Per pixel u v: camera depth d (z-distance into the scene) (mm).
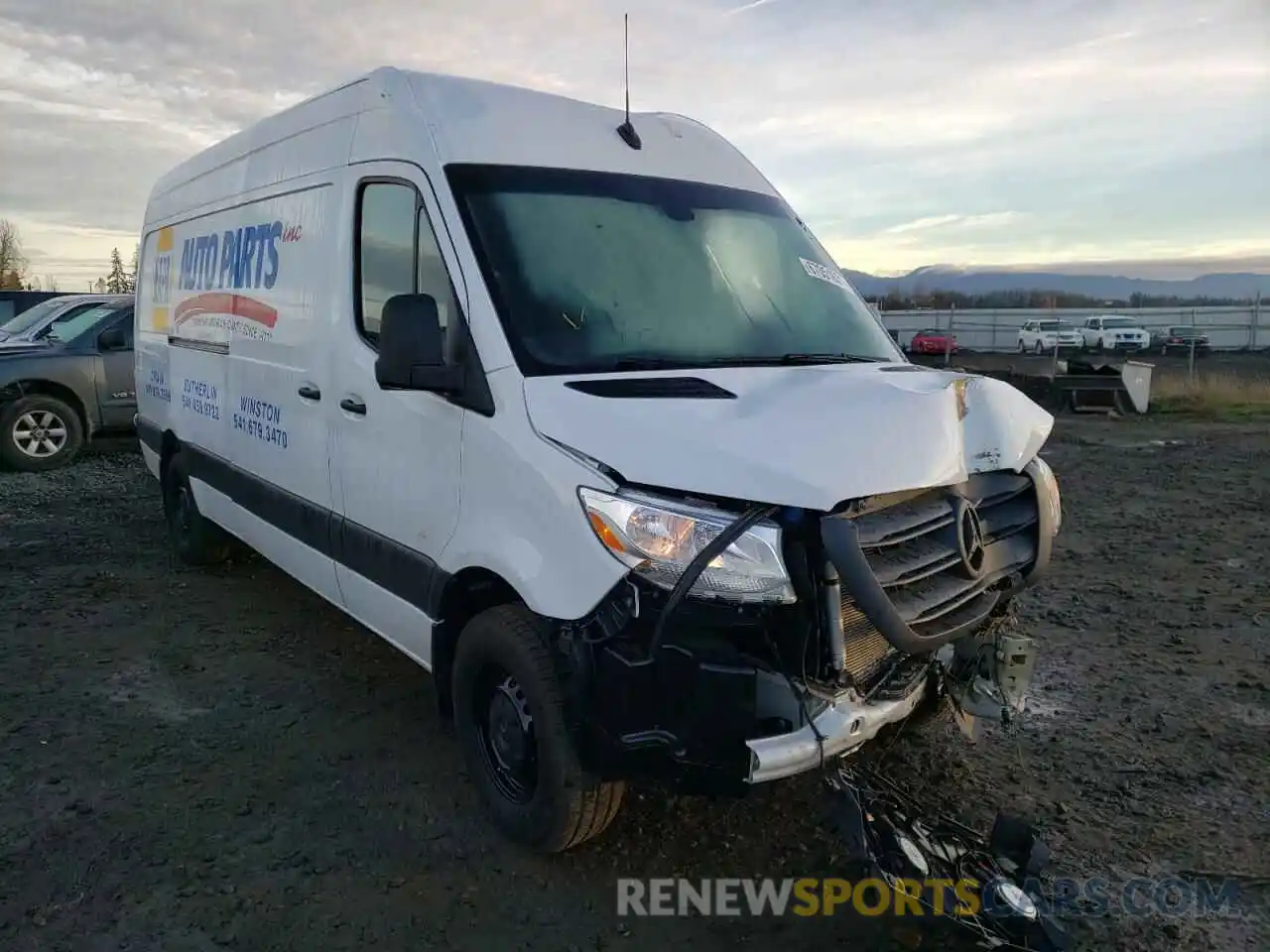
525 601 3361
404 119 4125
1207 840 3873
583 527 3141
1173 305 63906
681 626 2990
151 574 7227
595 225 4000
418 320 3566
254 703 5008
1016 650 3670
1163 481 11836
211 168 6398
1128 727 4855
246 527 5918
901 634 2973
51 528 8633
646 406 3197
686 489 2965
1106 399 19406
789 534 2945
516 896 3463
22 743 4523
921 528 3178
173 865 3596
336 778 4250
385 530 4258
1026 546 3754
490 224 3779
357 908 3379
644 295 3904
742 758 2977
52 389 11578
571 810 3391
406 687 5219
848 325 4426
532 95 4348
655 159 4453
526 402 3412
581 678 3170
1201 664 5688
